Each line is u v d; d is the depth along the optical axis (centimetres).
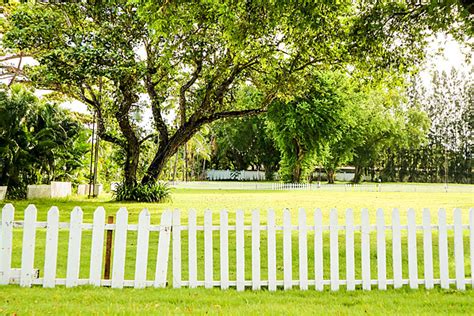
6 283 661
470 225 705
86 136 3416
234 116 2648
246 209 2186
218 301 586
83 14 2433
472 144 8719
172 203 2575
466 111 8788
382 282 686
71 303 564
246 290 667
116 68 2141
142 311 523
